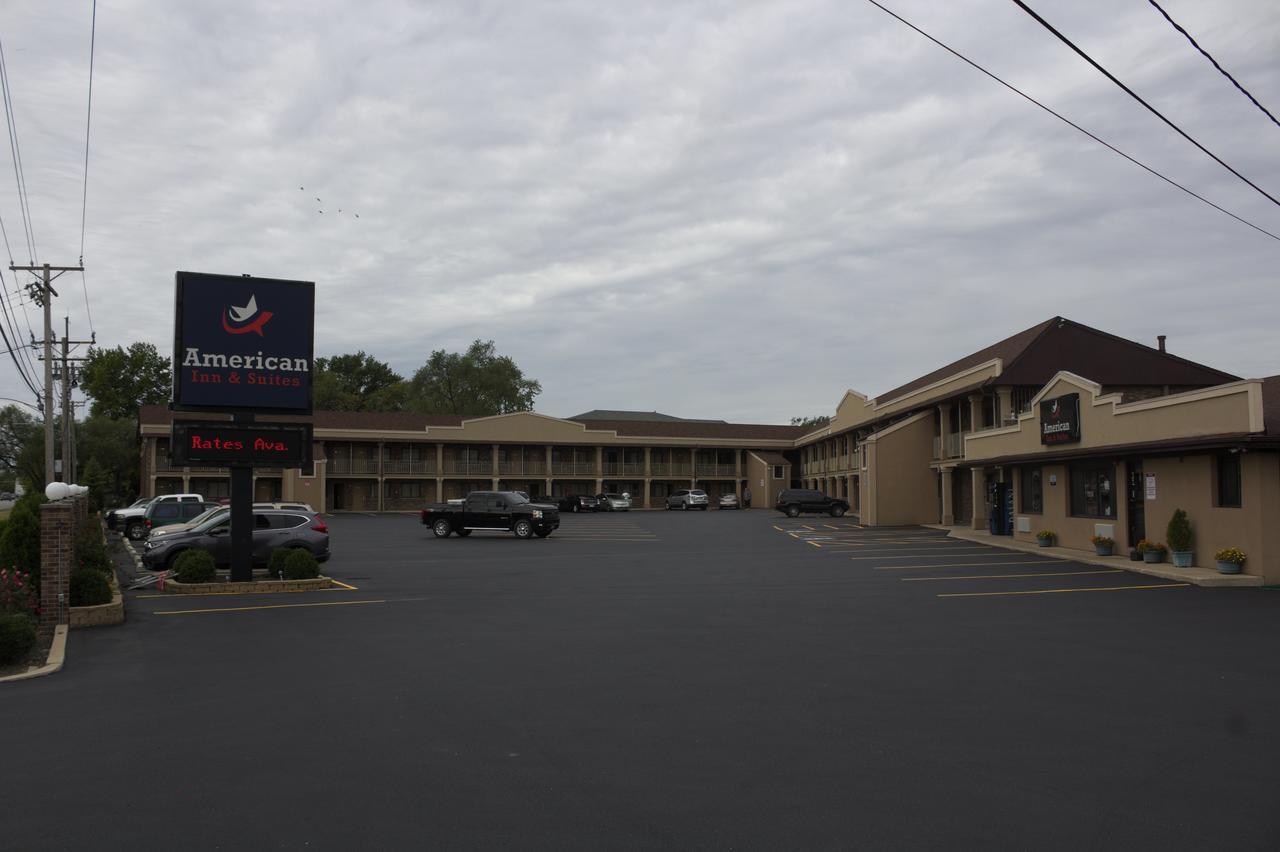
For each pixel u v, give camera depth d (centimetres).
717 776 694
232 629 1424
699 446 8044
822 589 1970
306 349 2088
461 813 614
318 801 636
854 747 772
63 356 5050
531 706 913
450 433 7144
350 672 1084
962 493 4384
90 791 658
